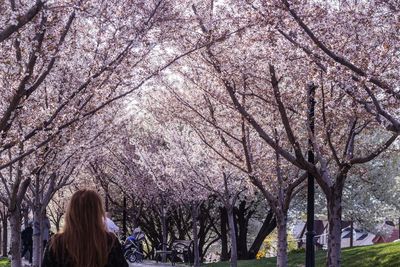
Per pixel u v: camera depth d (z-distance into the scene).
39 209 18.91
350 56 10.46
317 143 13.12
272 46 11.98
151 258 41.03
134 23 11.81
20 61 11.03
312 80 11.90
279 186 15.55
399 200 29.36
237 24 12.27
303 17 10.74
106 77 12.19
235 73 13.35
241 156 17.11
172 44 14.13
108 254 4.66
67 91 12.54
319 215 36.31
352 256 20.56
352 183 28.39
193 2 12.81
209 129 17.36
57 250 4.65
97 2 11.20
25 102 11.94
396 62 10.68
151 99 19.50
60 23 11.16
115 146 25.55
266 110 14.99
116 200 40.22
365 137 21.16
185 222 37.88
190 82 16.47
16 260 15.55
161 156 27.30
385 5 10.66
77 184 33.50
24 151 12.29
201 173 22.11
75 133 15.20
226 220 34.59
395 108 11.16
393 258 18.86
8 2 10.26
